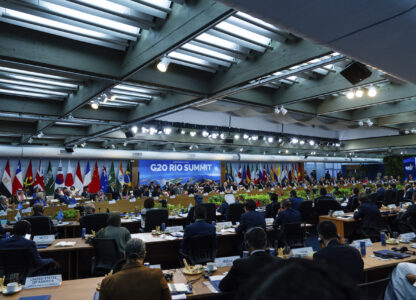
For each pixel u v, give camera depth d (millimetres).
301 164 26094
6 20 4008
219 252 6332
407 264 3109
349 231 7668
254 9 2320
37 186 15609
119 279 2076
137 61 4672
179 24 3939
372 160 29625
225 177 21812
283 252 3850
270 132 15000
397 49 2910
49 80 6391
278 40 4770
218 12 3461
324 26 2512
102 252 4164
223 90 5922
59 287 2926
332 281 358
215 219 7840
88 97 6359
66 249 4680
